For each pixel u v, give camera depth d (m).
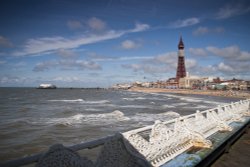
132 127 17.06
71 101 58.03
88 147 2.75
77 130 15.85
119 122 19.81
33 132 15.45
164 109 35.12
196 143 5.31
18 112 30.17
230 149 6.81
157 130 4.02
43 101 57.41
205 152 4.81
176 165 3.97
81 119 21.95
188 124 5.41
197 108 37.53
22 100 61.22
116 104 47.56
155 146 3.86
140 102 55.66
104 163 2.83
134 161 3.07
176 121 4.84
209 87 182.75
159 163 4.00
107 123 19.20
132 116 24.61
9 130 16.30
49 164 2.30
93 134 14.45
